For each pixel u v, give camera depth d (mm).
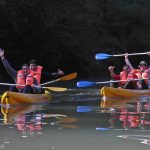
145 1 73062
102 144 11312
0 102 21625
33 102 21625
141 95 26359
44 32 46906
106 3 65938
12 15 43406
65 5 49344
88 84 25672
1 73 45625
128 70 27469
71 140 11805
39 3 45031
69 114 17344
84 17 52344
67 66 52750
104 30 62312
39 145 11125
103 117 16422
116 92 25078
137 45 67500
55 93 28875
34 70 23703
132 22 68250
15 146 10969
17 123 14672
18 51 46844
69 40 50688
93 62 55719
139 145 11195
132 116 16688
